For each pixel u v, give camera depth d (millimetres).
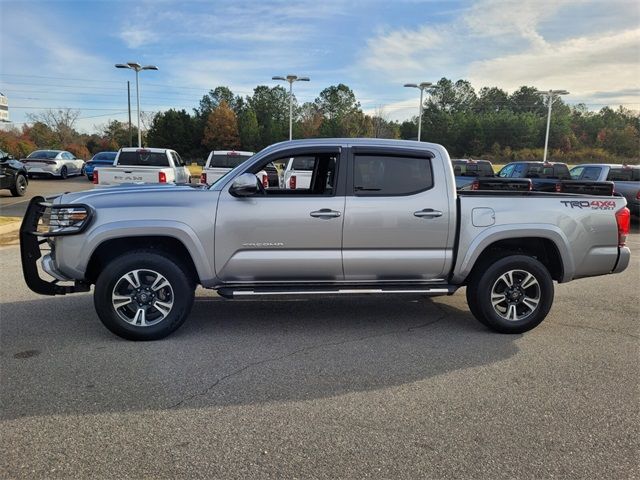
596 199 5309
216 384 3945
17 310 5848
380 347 4812
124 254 4812
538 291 5191
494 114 103562
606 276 8016
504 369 4309
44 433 3205
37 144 78625
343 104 103125
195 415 3453
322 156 5047
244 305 6211
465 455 3002
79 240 4652
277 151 4988
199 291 6871
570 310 6137
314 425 3334
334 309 6074
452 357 4574
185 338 4988
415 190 5035
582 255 5281
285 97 102250
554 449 3082
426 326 5473
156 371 4180
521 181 6445
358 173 4988
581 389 3924
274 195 4922
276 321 5578
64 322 5430
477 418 3447
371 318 5738
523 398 3758
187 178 17328
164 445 3080
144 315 4855
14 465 2861
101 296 4719
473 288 5227
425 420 3414
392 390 3877
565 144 95625
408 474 2811
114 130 94438
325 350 4715
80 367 4242
